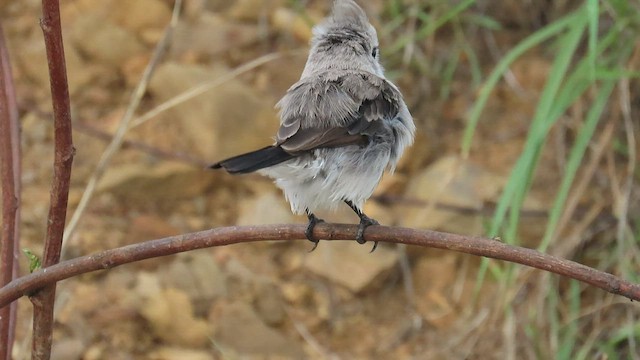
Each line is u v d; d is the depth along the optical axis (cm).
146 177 1225
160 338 1088
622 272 1073
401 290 1170
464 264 1175
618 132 1224
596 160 1130
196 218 1221
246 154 683
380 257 1171
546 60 1368
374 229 681
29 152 1273
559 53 1145
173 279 1130
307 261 1177
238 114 1262
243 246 1198
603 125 1237
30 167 1257
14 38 1388
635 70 1169
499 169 1256
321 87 760
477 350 1094
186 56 1374
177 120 1282
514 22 1401
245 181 1260
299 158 706
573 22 1120
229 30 1398
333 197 731
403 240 667
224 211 1236
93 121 1301
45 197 1217
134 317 1090
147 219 1205
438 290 1165
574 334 1068
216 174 1253
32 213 1192
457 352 1095
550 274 1099
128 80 1347
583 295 1125
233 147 1252
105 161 1022
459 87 1358
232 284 1139
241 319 1100
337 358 1092
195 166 1241
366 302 1155
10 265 709
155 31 1406
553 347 1059
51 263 670
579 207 1194
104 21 1383
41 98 1327
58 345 1053
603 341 1088
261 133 1261
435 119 1320
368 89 763
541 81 1344
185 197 1241
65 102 618
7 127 706
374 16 1370
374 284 1159
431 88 1343
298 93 760
